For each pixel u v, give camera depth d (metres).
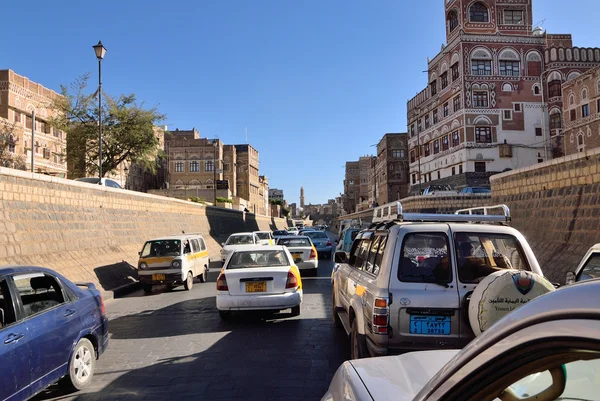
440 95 50.84
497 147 44.84
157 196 26.83
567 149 40.47
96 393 5.25
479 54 45.59
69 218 15.34
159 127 38.72
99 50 19.73
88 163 36.94
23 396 4.30
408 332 4.38
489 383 1.28
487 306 3.92
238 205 69.31
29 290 4.97
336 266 8.38
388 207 6.34
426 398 1.46
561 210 12.61
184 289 14.66
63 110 35.81
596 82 37.06
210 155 76.06
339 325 8.11
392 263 4.61
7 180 12.02
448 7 48.56
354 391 2.24
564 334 1.04
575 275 5.60
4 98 42.50
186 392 5.16
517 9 46.25
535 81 45.78
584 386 1.54
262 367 6.00
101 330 6.05
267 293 8.66
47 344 4.74
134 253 20.14
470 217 5.38
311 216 184.38
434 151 52.94
